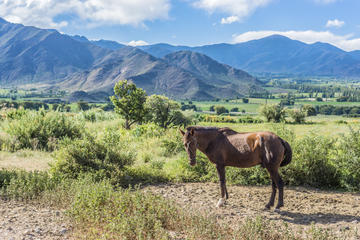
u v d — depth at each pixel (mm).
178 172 9547
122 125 26844
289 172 8641
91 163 8812
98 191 5777
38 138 14469
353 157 8062
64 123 16000
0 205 6047
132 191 7832
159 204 5480
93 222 4965
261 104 48625
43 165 10875
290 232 4996
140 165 10703
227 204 6754
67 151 8961
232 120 53750
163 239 4281
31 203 6340
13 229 4746
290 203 6859
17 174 8055
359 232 5102
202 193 7703
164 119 26625
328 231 5133
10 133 14922
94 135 10141
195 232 4836
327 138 9156
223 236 4734
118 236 4477
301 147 8883
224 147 6582
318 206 6648
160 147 14812
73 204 5266
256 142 6336
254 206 6656
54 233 4668
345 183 8094
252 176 8641
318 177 8547
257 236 4609
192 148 6633
